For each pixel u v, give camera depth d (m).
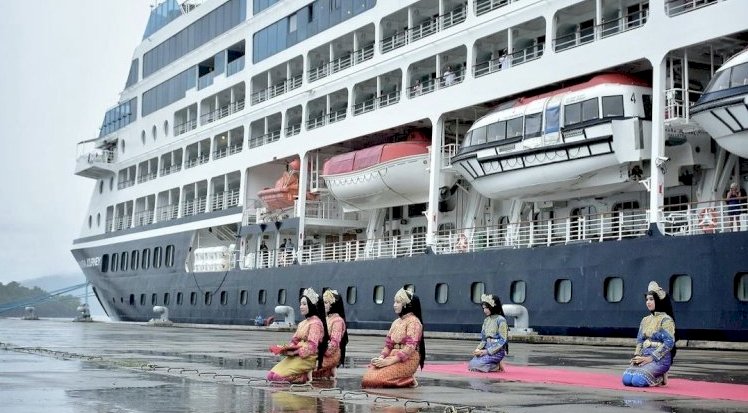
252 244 46.78
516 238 29.03
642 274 23.94
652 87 26.17
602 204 29.09
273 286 41.84
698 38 23.72
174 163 56.41
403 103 35.28
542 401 9.95
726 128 22.56
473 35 32.00
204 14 52.62
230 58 50.03
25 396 9.43
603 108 25.91
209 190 50.47
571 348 23.25
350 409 8.80
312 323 11.95
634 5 27.95
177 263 52.03
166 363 15.58
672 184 25.91
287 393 10.38
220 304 46.34
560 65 28.05
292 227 42.06
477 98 31.39
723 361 17.83
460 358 18.64
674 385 12.17
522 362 17.36
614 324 24.62
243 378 12.24
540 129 27.73
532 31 31.30
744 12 22.69
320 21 41.31
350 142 41.09
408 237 37.28
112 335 31.66
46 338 27.78
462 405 9.38
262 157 45.28
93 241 63.34
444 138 33.69
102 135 65.12
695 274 22.55
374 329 34.72
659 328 12.06
